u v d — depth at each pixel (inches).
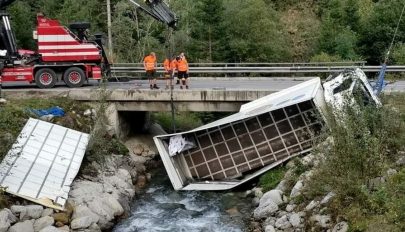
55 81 786.8
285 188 564.4
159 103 775.7
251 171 685.3
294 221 476.4
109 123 770.8
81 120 735.7
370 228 384.8
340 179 439.8
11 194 504.7
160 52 1397.6
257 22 1446.9
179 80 854.5
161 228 538.6
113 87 818.2
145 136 869.2
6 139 587.5
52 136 644.1
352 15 1507.1
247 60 1430.9
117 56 1358.3
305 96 622.5
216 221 551.8
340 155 449.7
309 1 1836.9
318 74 1064.8
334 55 1405.0
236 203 603.5
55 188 538.6
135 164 737.6
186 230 530.6
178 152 677.3
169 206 606.9
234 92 754.2
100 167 649.0
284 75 1186.6
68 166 590.6
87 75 796.6
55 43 770.8
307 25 1738.4
